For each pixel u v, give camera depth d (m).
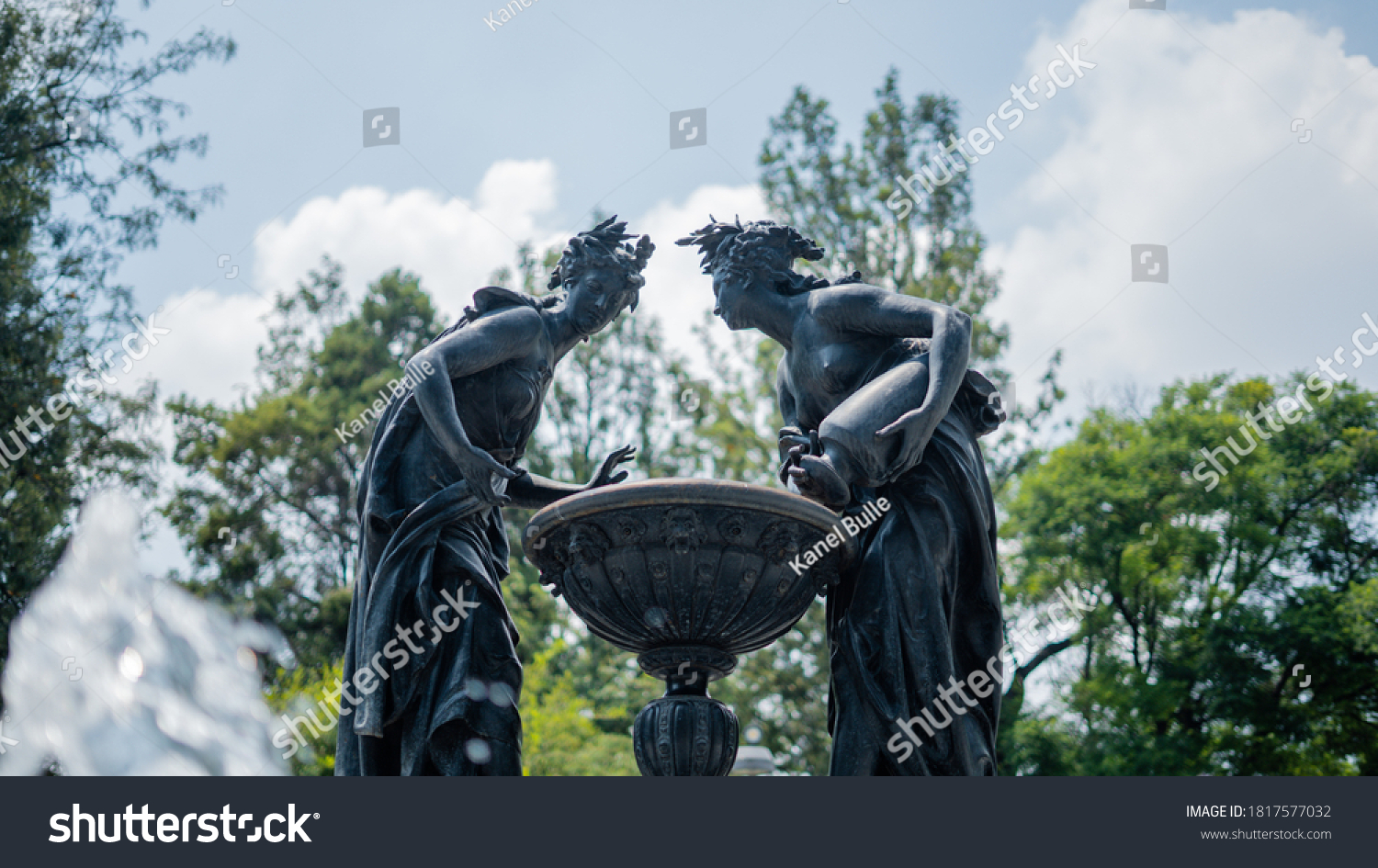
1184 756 17.56
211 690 13.67
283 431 23.25
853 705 4.68
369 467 4.98
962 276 17.78
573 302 5.22
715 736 4.58
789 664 17.58
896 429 4.51
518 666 4.83
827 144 18.48
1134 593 18.84
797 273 5.26
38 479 13.82
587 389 23.00
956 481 4.77
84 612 13.12
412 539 4.75
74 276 14.10
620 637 4.77
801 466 4.55
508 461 5.11
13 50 13.92
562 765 16.73
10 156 13.63
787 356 5.21
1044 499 18.84
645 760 4.60
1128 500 18.58
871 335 4.98
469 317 5.12
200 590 21.22
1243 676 18.44
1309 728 18.28
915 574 4.66
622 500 4.39
